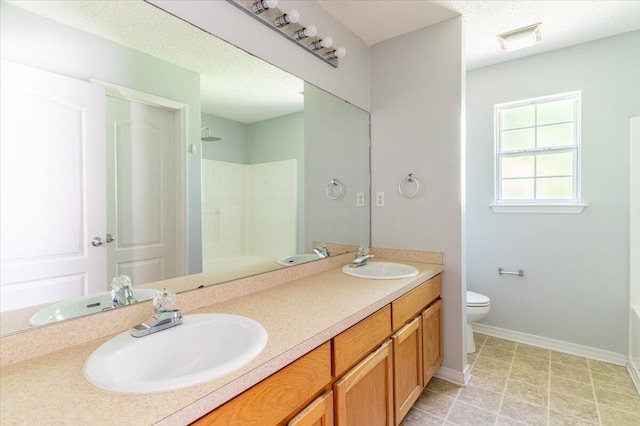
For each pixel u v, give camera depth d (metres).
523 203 2.81
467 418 1.79
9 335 0.87
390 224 2.40
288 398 0.94
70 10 1.03
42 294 0.98
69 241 1.05
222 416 0.75
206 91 1.45
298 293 1.53
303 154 1.96
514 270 2.79
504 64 2.81
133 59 1.20
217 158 1.52
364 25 2.18
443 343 2.19
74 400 0.69
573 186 2.60
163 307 1.08
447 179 2.16
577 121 2.56
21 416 0.63
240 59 1.54
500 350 2.62
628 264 2.35
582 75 2.49
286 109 1.82
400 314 1.62
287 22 1.63
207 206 1.48
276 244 1.79
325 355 1.10
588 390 2.03
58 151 1.02
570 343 2.57
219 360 1.06
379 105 2.43
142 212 1.25
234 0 1.45
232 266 1.56
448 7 1.98
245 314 1.23
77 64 1.06
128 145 1.20
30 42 0.95
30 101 0.96
